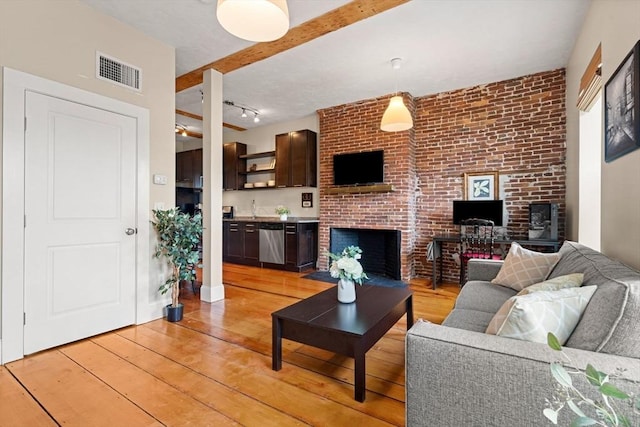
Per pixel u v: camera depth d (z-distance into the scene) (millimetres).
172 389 1834
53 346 2340
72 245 2447
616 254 1833
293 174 5742
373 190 4746
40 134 2270
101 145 2615
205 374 2002
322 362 2170
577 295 1201
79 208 2482
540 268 2195
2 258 2102
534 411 915
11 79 2125
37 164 2258
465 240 3916
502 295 2152
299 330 1980
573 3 2549
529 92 3992
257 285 4344
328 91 4535
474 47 3268
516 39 3107
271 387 1862
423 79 4098
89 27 2541
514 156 4094
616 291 1030
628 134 1624
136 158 2855
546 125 3895
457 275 4496
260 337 2588
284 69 3795
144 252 2906
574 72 3268
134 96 2846
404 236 4598
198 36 2994
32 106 2227
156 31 2910
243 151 6656
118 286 2734
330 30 2898
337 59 3535
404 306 2496
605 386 594
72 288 2447
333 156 5230
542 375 907
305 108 5340
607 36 2049
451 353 1035
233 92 4590
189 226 3031
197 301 3594
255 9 1876
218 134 3701
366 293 2555
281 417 1599
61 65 2371
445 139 4559
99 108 2598
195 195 7402
